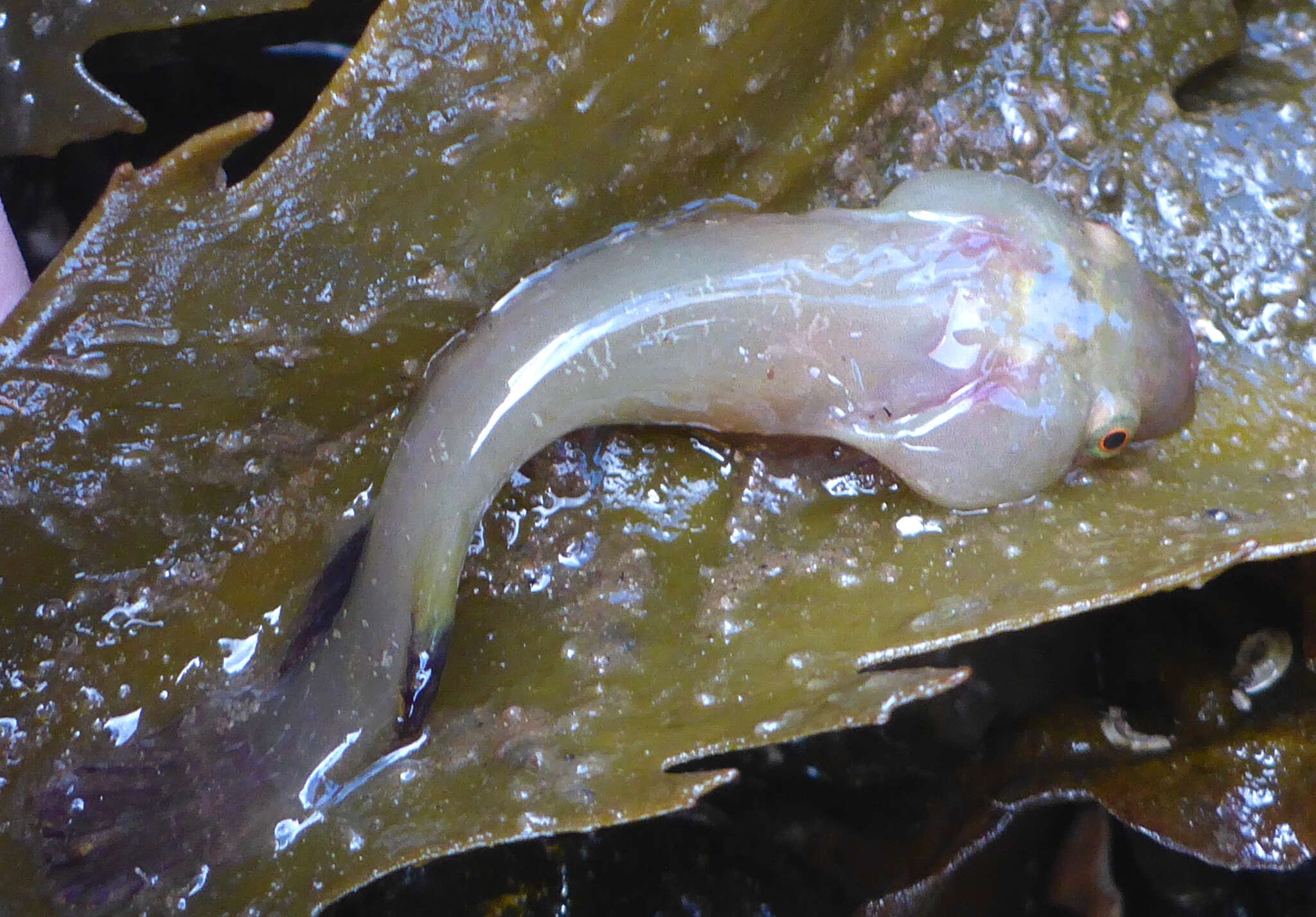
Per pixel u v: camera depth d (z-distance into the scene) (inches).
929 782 7.6
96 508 7.1
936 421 7.3
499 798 6.9
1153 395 7.4
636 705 7.1
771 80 7.2
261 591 7.2
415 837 6.9
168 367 7.0
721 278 7.3
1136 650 7.6
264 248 7.0
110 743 7.1
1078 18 7.5
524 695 7.2
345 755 7.1
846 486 7.5
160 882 7.0
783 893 7.5
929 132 7.5
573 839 7.5
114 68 7.5
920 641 7.0
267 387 7.1
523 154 7.1
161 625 7.2
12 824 7.0
